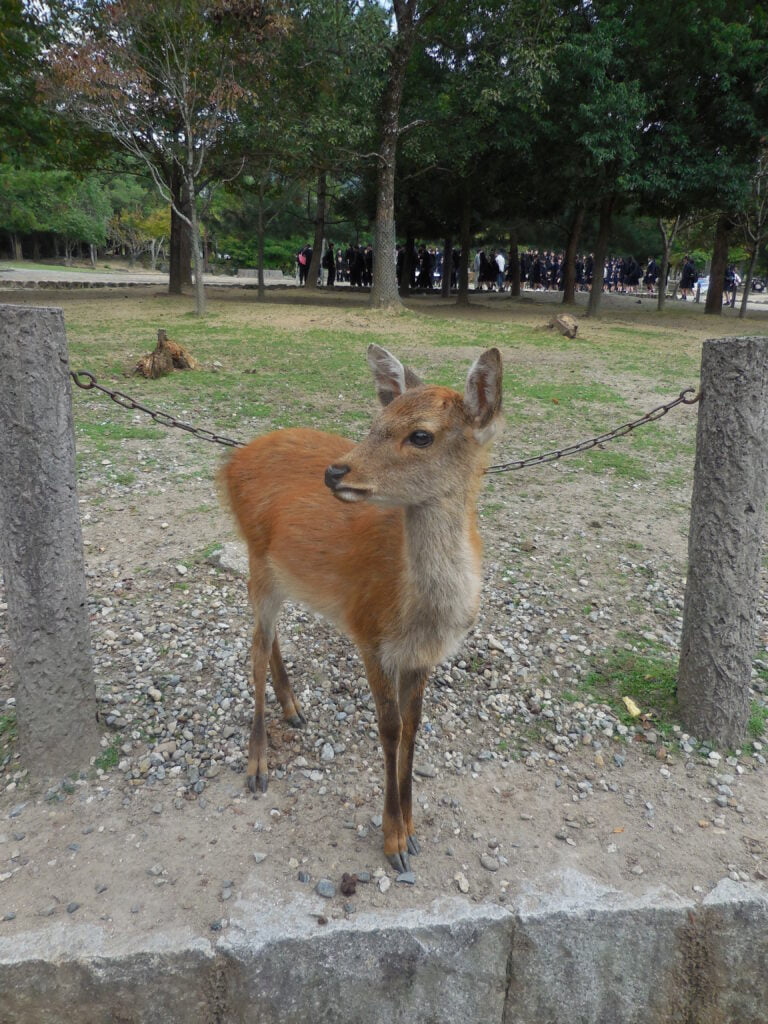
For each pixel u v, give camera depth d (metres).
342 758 1.46
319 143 7.32
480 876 1.20
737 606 1.46
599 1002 1.17
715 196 7.14
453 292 13.59
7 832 1.26
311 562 1.30
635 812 1.35
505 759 1.48
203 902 1.13
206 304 7.98
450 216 10.20
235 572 2.11
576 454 3.25
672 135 6.99
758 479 1.42
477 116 7.35
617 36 6.76
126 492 2.64
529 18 6.70
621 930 1.15
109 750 1.45
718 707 1.51
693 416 3.91
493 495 2.80
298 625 1.90
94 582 2.04
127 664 1.70
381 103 7.40
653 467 3.17
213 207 15.52
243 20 6.36
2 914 1.10
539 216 10.32
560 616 1.98
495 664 1.77
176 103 6.69
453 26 7.15
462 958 1.11
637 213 8.43
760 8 6.99
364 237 19.48
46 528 1.28
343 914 1.12
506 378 4.57
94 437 3.20
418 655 1.18
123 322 6.33
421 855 1.24
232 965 1.07
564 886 1.18
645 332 7.05
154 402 3.72
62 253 26.48
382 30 6.62
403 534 1.15
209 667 1.71
